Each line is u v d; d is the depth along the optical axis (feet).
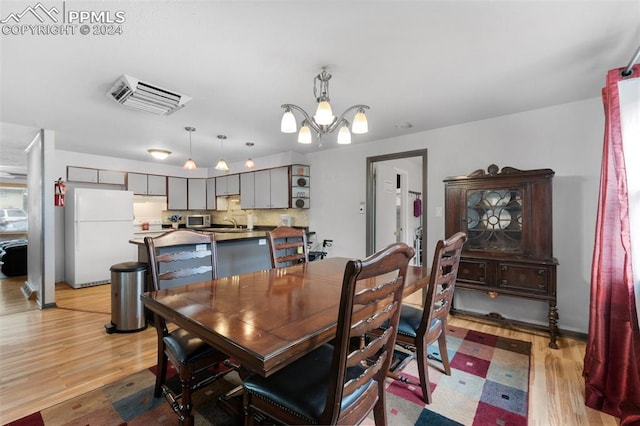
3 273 17.85
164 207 20.75
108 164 17.42
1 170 20.34
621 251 5.79
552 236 9.09
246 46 5.96
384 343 4.10
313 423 3.47
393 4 4.77
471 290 10.71
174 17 5.05
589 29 5.42
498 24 5.30
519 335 9.29
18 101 8.79
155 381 6.55
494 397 6.10
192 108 9.44
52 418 5.44
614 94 5.85
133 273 9.41
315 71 7.04
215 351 5.16
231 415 5.52
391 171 15.85
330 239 15.35
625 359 5.59
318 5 4.78
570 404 5.88
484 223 9.86
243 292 5.26
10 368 7.23
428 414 5.58
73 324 10.09
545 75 7.30
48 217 11.78
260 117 10.33
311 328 3.65
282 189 16.55
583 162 8.95
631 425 5.13
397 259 3.66
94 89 7.97
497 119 10.41
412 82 7.68
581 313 8.99
